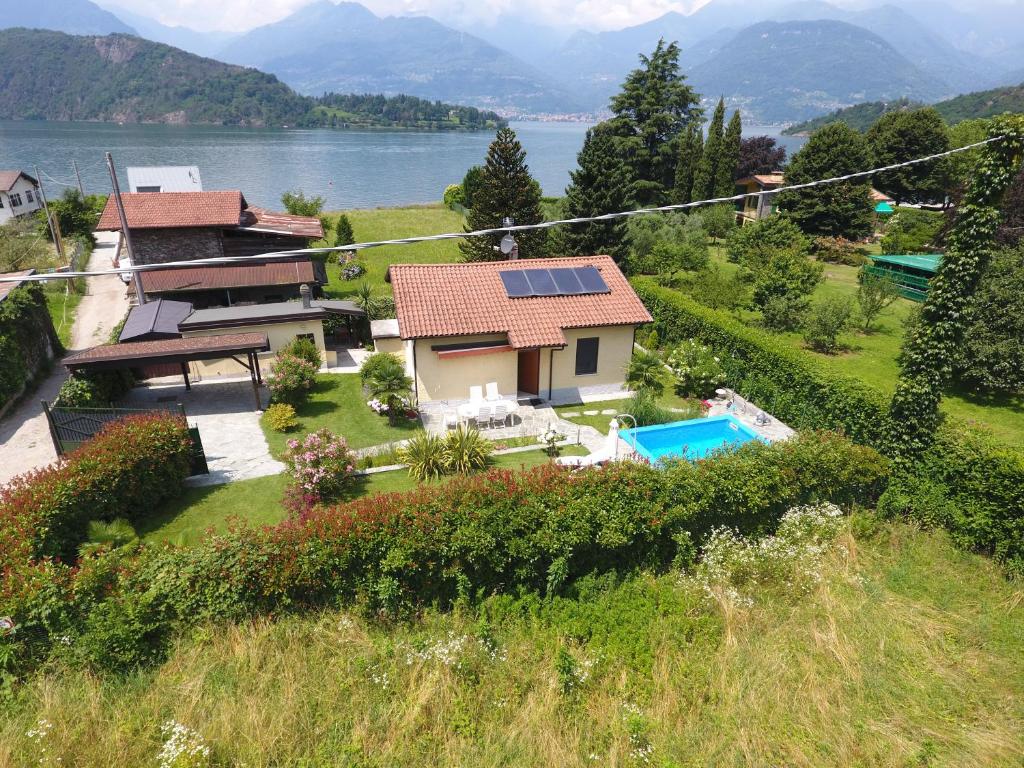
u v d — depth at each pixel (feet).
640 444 57.57
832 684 29.96
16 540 32.94
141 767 24.07
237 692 27.63
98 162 371.97
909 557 42.04
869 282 105.70
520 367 73.67
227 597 31.14
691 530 40.63
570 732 26.99
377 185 335.26
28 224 158.92
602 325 70.95
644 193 212.64
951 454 45.37
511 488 36.45
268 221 116.26
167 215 102.99
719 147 187.21
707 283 114.73
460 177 377.09
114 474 41.86
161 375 77.30
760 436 61.77
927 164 206.59
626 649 31.58
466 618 34.06
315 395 73.36
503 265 76.38
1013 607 36.88
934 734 27.45
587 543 36.19
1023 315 67.82
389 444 59.62
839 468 44.88
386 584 32.63
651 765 25.50
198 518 46.96
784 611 35.55
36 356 75.41
